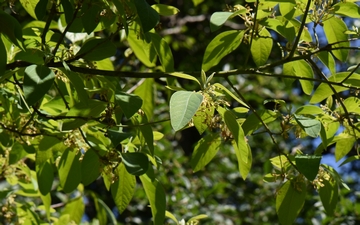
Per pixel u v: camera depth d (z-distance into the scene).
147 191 1.50
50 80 1.27
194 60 4.70
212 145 1.51
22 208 1.89
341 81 1.51
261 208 3.82
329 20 1.49
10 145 1.70
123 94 1.33
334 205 1.49
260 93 4.18
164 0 4.75
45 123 1.55
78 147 1.50
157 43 1.51
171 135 4.04
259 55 1.54
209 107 1.34
